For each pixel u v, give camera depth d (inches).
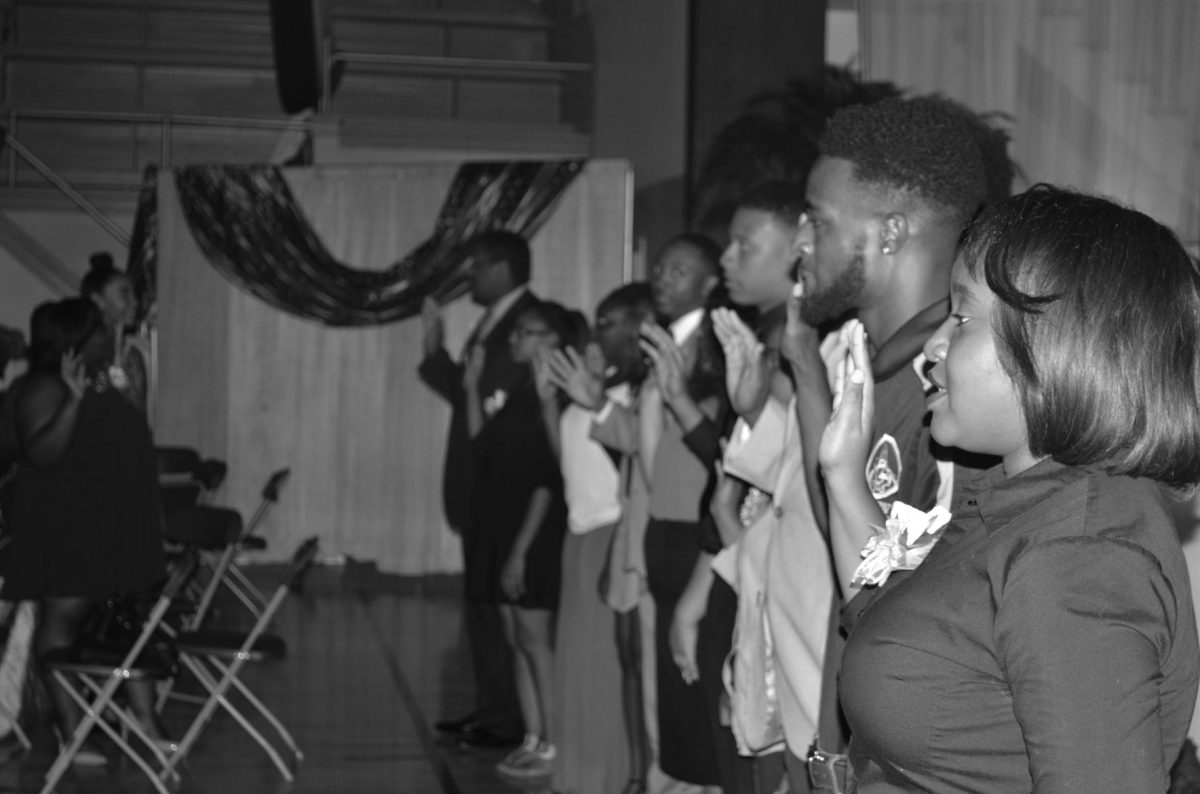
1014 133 161.3
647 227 305.3
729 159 154.1
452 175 329.4
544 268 318.7
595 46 367.6
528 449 185.0
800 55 206.5
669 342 118.3
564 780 159.0
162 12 413.4
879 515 62.3
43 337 174.4
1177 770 89.1
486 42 422.0
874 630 45.4
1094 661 39.5
